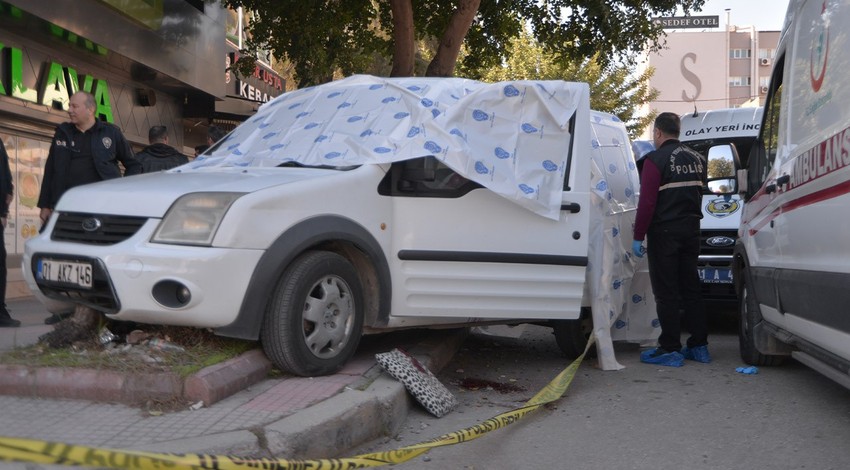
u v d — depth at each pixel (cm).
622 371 648
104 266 441
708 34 7862
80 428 373
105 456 235
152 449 339
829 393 567
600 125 725
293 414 397
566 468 402
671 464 409
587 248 582
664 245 670
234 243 438
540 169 569
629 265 711
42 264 475
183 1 1631
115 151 671
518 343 780
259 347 479
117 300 439
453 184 546
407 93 571
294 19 1580
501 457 419
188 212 445
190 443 348
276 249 451
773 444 444
